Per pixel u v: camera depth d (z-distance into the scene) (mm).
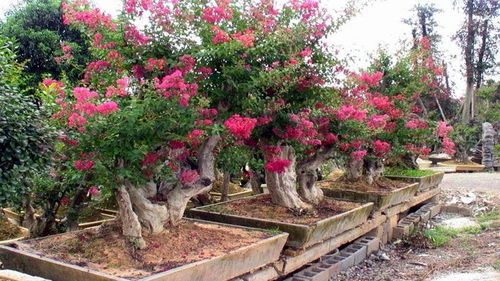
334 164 10992
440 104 24391
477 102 25812
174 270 3260
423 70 8602
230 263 3799
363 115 5801
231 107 4500
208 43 4191
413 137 8828
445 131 8945
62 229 5367
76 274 3232
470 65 23547
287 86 4520
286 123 4957
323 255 5711
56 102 3873
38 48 9211
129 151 3426
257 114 4703
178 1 4145
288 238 4840
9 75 4809
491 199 10844
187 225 4539
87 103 3150
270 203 5941
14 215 6270
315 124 5680
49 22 9984
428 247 7156
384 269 6090
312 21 4738
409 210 9766
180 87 3463
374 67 8375
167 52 4152
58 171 4609
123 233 3768
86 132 3332
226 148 5305
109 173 3439
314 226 4875
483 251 6805
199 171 4383
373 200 6973
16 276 3180
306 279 4953
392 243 7434
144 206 3902
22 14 9992
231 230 4680
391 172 10039
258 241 4215
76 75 8969
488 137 19344
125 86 3461
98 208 6617
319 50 4969
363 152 6625
